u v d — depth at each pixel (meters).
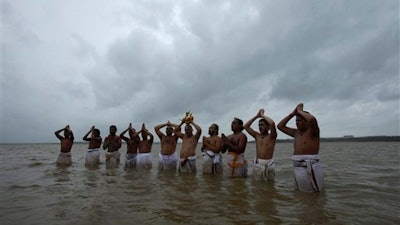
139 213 4.54
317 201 5.30
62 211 4.69
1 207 4.96
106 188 6.81
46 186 7.12
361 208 4.80
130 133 12.22
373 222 4.05
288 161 15.59
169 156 10.73
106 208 4.87
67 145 13.48
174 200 5.46
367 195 5.87
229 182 7.61
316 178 6.00
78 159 17.62
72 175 9.30
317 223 4.01
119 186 7.10
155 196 5.84
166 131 11.12
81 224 4.00
